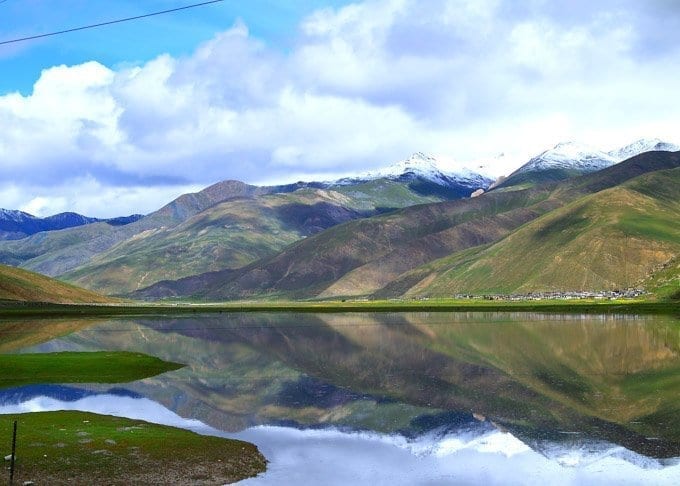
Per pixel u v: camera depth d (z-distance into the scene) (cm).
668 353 9600
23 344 11275
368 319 18825
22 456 3934
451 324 15800
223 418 5547
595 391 6625
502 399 6291
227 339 12775
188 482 3722
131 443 4328
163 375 7962
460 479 3888
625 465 4122
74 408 5806
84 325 16312
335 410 5891
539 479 3878
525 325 14938
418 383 7312
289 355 10075
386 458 4309
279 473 3966
